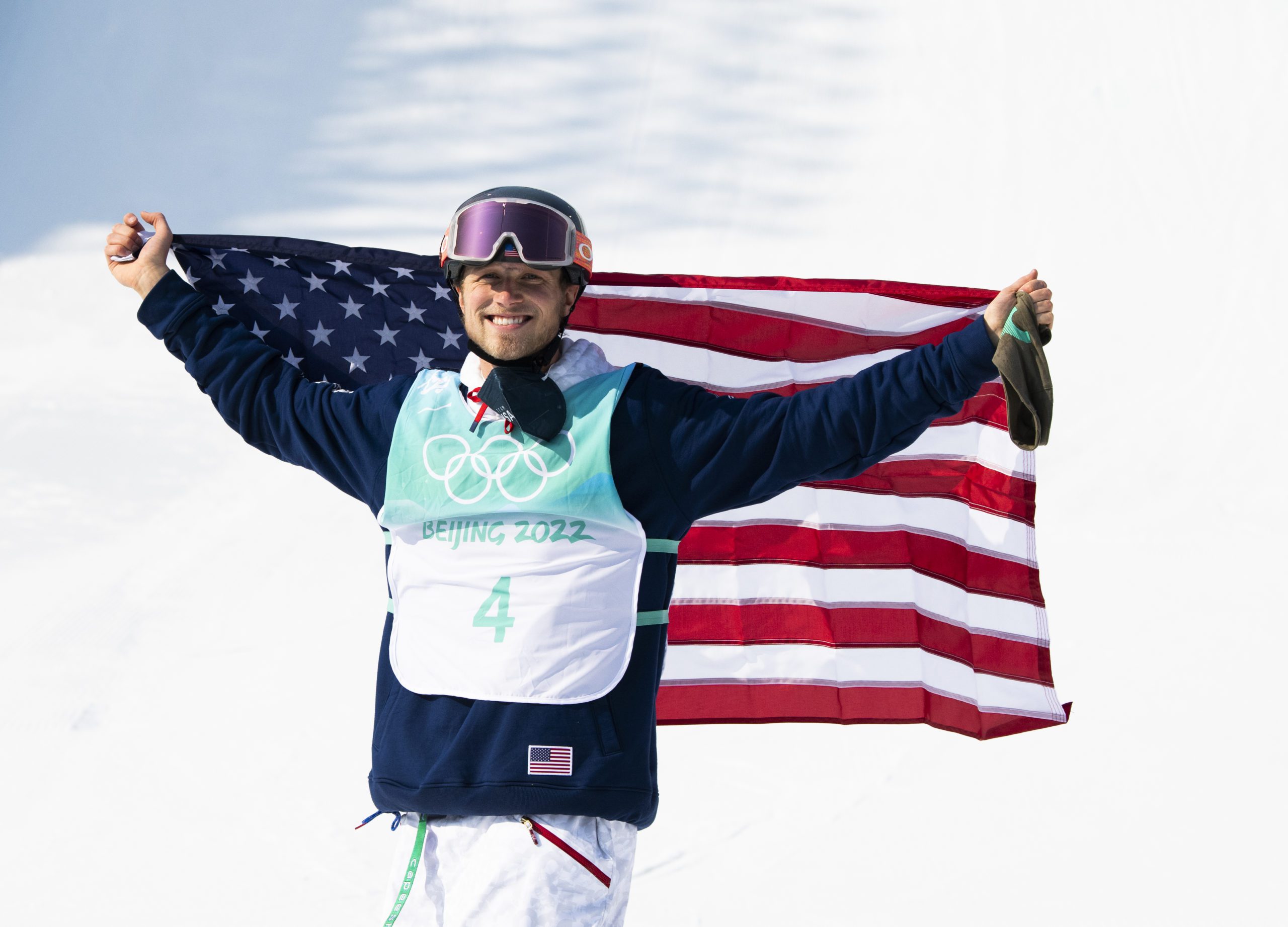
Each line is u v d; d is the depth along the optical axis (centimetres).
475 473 871
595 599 852
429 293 1237
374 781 871
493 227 872
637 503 866
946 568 1350
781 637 1366
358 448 923
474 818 852
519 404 863
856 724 1360
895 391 828
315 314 1229
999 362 807
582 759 833
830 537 1361
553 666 841
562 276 900
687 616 1373
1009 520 1327
